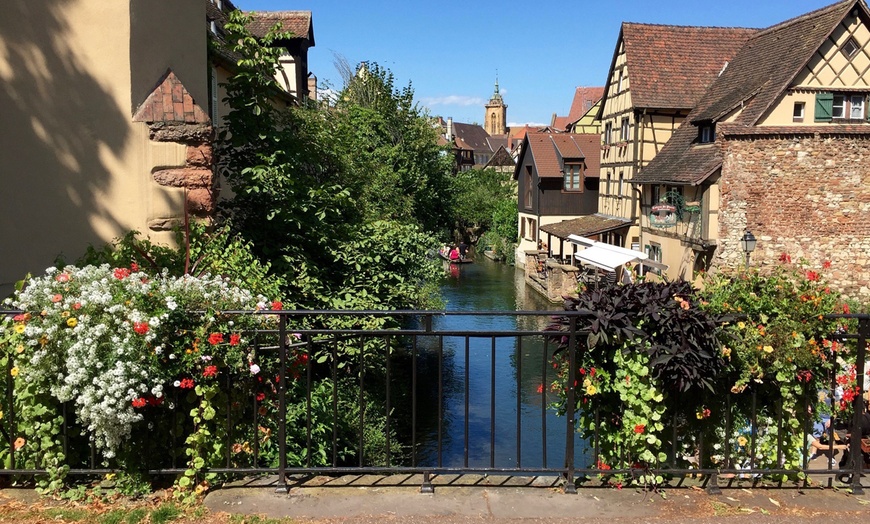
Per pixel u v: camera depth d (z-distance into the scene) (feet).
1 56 21.29
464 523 12.73
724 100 77.41
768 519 12.98
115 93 21.68
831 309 14.19
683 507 13.43
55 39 21.43
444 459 37.55
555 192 122.83
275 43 63.52
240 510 13.08
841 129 67.87
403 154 90.33
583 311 13.74
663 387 14.01
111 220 22.00
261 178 28.58
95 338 12.60
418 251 41.42
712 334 13.48
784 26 78.54
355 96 95.61
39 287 13.48
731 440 14.92
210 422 13.92
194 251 22.00
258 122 31.07
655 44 96.27
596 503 13.57
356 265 33.91
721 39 98.58
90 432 13.75
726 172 70.13
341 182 41.47
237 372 13.93
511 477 14.78
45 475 13.79
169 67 23.88
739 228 70.13
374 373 37.70
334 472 14.11
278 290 26.50
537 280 105.70
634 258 79.56
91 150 21.75
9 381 13.42
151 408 13.55
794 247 69.31
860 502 13.74
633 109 92.53
